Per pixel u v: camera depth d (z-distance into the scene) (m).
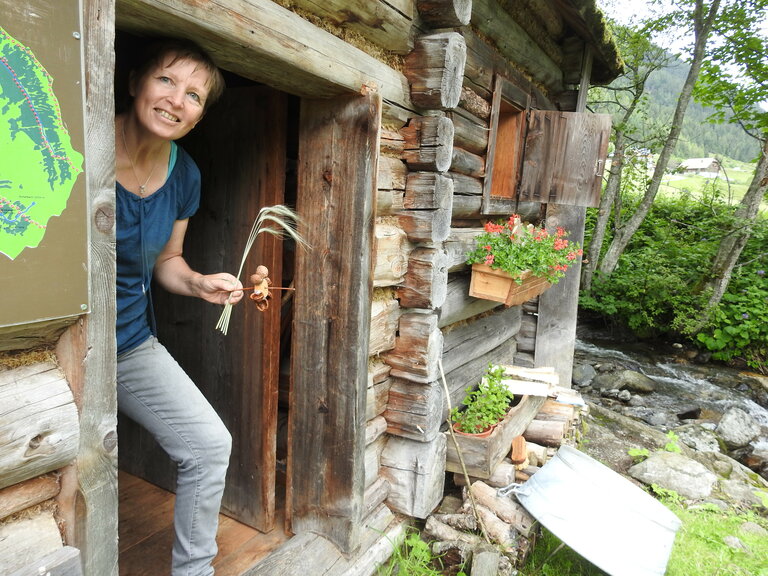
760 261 9.62
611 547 2.75
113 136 1.20
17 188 1.04
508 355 5.21
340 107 2.19
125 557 2.34
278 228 2.37
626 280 9.12
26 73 1.03
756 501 3.90
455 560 2.76
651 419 6.17
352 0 2.03
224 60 1.72
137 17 1.35
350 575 2.39
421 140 2.59
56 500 1.24
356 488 2.42
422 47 2.50
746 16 8.52
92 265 1.19
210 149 2.49
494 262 3.44
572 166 4.19
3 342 1.11
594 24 4.46
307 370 2.44
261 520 2.58
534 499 3.01
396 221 2.69
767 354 7.90
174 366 1.86
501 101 4.06
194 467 1.82
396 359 2.81
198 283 1.92
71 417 1.19
